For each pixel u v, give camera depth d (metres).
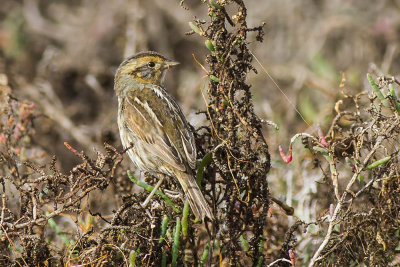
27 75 17.66
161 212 10.22
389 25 17.77
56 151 15.48
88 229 10.13
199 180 10.11
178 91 17.58
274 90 16.81
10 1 20.14
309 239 11.41
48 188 9.59
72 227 11.65
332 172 9.84
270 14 18.69
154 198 10.38
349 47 17.88
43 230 10.45
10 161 11.46
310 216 11.78
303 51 18.09
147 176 11.60
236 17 9.53
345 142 10.86
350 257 10.05
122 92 12.43
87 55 18.45
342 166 11.67
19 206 10.35
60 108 16.59
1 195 10.70
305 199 12.01
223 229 10.40
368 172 11.18
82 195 9.40
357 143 9.87
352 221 9.79
